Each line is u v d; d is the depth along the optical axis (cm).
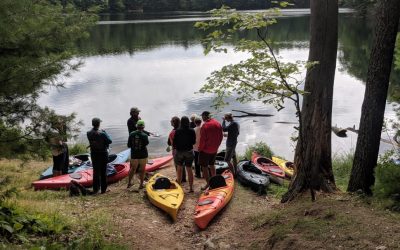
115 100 2519
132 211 899
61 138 657
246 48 746
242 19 728
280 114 2225
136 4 10362
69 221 744
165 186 1012
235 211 927
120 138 1808
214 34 743
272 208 913
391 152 884
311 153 912
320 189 913
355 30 5922
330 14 884
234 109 2317
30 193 998
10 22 597
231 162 1236
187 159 1020
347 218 697
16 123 632
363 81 3191
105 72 3466
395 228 638
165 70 3597
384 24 832
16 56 612
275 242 671
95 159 1010
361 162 887
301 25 7294
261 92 806
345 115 2244
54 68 641
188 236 798
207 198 928
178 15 9488
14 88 596
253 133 1914
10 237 607
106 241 705
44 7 638
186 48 4938
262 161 1318
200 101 2506
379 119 866
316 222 702
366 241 605
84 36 677
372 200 791
